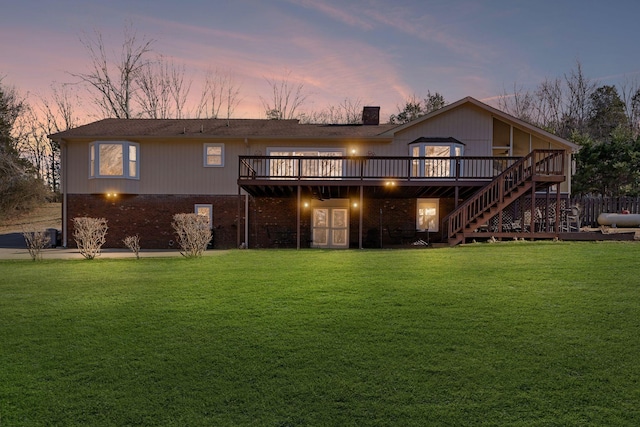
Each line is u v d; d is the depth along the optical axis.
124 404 3.60
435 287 7.37
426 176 16.41
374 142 18.14
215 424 3.31
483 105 17.67
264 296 6.99
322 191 16.97
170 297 7.05
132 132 18.31
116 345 4.89
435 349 4.63
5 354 4.65
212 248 18.03
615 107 45.44
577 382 3.87
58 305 6.64
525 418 3.34
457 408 3.49
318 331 5.25
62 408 3.55
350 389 3.81
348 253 12.62
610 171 24.08
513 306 6.11
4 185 31.16
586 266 8.87
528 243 13.23
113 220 18.23
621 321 5.39
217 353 4.62
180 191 18.25
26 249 17.55
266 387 3.87
